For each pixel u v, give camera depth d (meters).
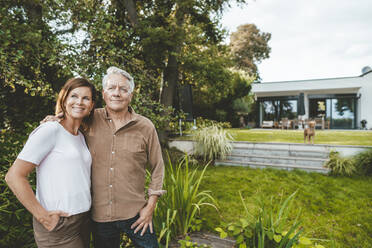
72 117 1.21
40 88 2.97
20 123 4.00
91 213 1.32
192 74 6.53
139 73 3.92
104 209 1.28
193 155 5.79
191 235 2.38
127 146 1.30
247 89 15.59
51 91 3.16
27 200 0.97
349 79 13.60
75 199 1.13
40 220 1.01
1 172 1.76
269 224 1.83
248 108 16.34
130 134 1.32
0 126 3.84
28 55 2.86
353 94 13.91
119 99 1.31
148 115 3.74
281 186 3.81
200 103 14.31
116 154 1.28
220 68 6.60
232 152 5.73
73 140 1.18
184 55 6.20
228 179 4.20
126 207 1.30
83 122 1.32
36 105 4.23
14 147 2.07
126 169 1.29
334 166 4.45
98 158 1.28
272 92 15.55
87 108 1.23
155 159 1.47
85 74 3.05
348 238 2.35
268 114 15.89
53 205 1.09
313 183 3.96
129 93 1.36
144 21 5.31
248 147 5.66
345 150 4.84
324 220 2.72
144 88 4.15
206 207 3.05
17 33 2.67
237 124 16.25
